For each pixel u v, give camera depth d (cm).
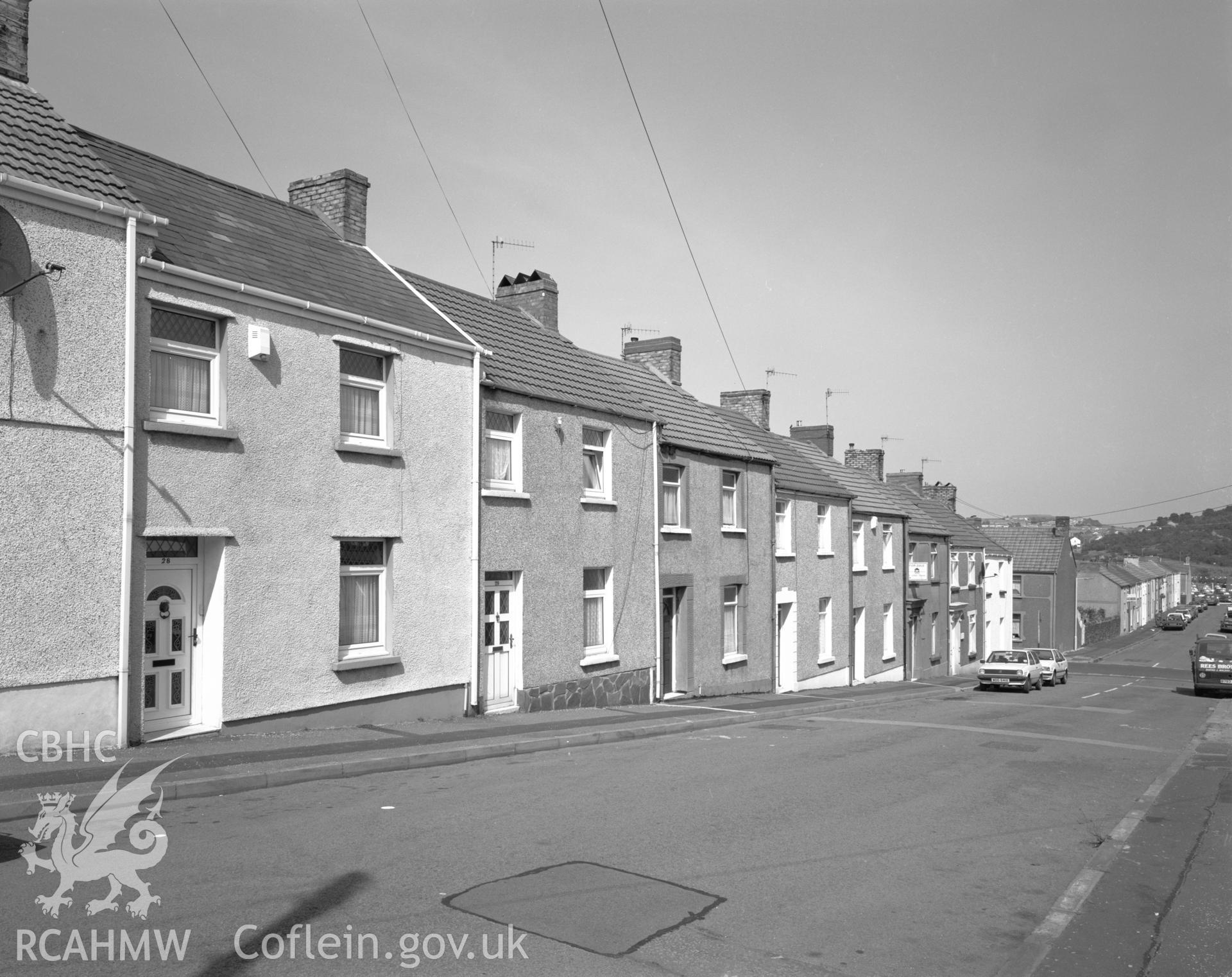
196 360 1176
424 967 525
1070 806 1086
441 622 1502
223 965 512
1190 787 1266
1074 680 4284
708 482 2395
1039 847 881
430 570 1484
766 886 707
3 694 944
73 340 1010
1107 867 816
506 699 1670
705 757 1306
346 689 1334
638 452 2083
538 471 1753
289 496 1259
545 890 665
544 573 1759
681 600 2280
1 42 1157
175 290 1128
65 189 1020
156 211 1235
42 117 1106
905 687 3331
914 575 4125
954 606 4656
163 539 1132
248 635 1195
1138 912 700
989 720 2086
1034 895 729
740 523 2564
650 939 585
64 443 998
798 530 2938
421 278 1794
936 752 1480
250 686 1195
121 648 1041
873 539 3612
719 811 946
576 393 1892
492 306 1955
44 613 976
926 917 662
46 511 980
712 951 573
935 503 5022
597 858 750
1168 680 4441
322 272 1442
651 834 839
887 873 764
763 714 1936
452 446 1538
